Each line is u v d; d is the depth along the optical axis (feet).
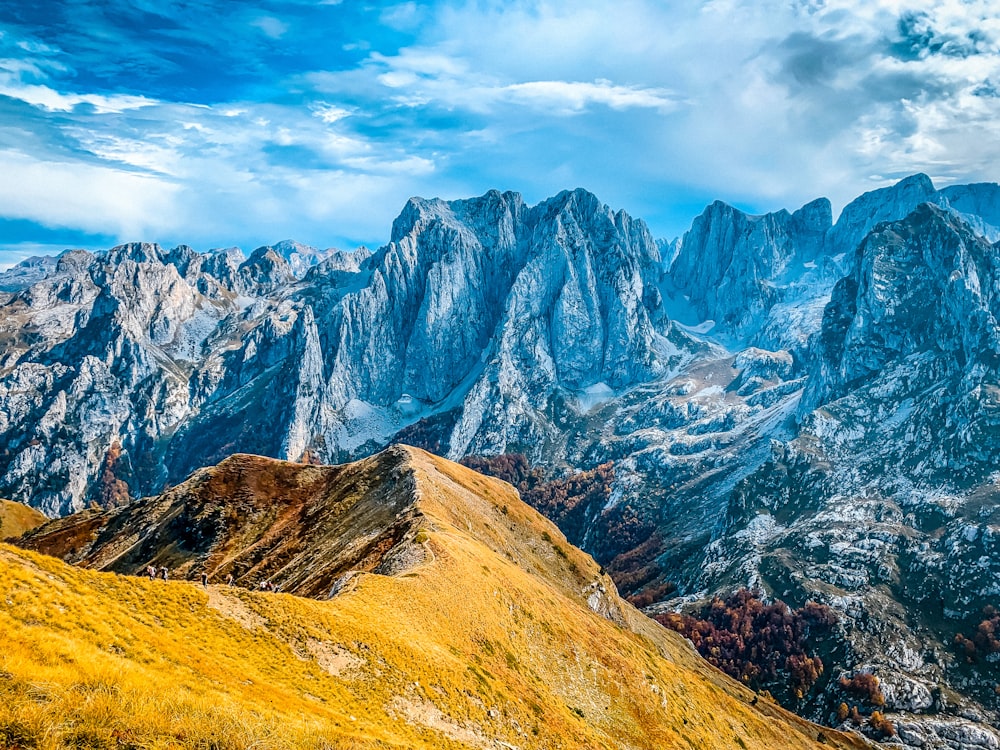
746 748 378.73
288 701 111.45
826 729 576.61
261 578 416.26
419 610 206.18
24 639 82.58
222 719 82.02
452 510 418.92
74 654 84.38
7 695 68.03
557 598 363.56
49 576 111.96
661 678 355.36
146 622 115.03
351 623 164.14
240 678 112.27
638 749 251.19
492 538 437.17
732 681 604.08
